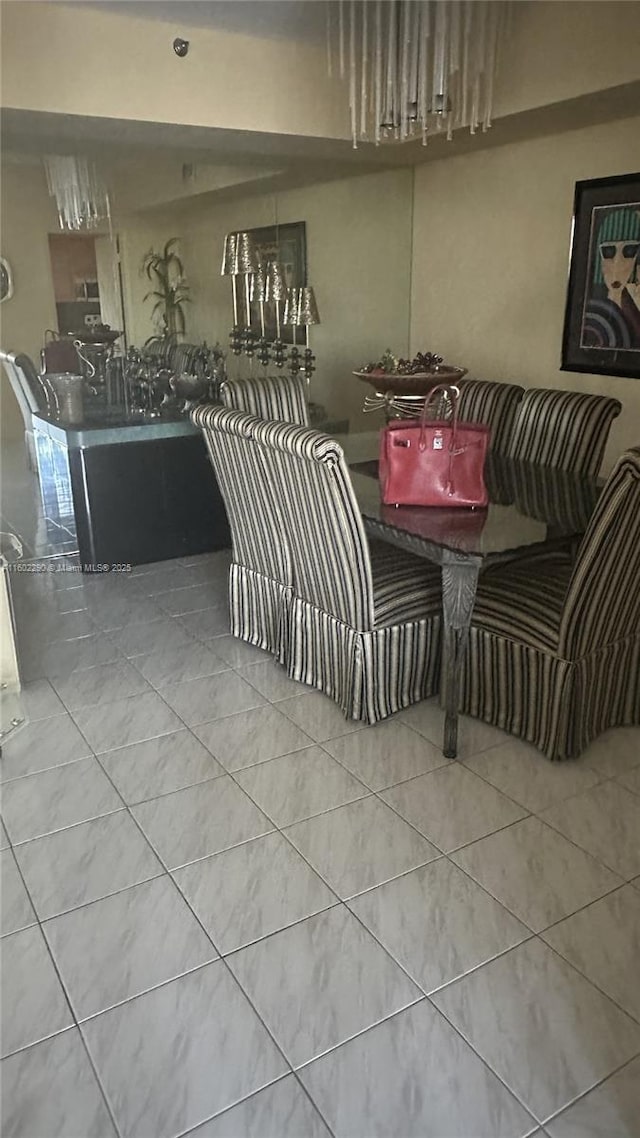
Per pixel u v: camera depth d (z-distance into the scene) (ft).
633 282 11.66
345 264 15.40
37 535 13.34
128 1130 4.75
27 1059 5.18
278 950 6.00
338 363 15.92
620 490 6.88
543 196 13.01
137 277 13.14
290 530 9.08
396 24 9.57
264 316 14.65
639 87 9.86
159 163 12.93
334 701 9.43
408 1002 5.56
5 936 6.15
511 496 9.41
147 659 10.62
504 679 8.61
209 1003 5.56
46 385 12.70
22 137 11.71
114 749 8.57
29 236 12.12
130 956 5.96
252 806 7.63
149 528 13.97
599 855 6.95
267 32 11.22
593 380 12.72
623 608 8.10
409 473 8.87
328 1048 5.24
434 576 9.11
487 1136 4.71
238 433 8.82
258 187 14.02
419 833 7.23
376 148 13.56
